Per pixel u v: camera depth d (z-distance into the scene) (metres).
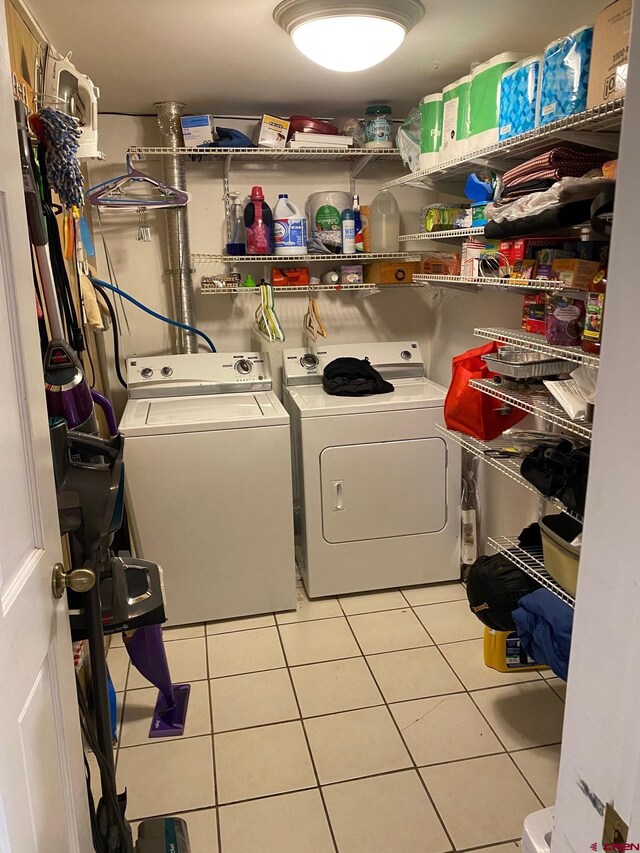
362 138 2.81
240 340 3.14
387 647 2.39
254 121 2.91
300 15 1.70
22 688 0.89
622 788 0.67
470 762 1.84
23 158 1.24
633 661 0.64
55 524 1.09
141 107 2.73
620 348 0.63
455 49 2.08
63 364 1.38
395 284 3.04
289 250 2.83
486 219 2.03
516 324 2.41
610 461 0.66
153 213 2.92
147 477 2.41
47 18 1.80
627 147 0.61
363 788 1.77
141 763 1.88
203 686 2.20
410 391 2.89
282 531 2.57
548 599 1.82
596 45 1.42
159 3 1.69
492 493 2.75
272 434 2.48
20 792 0.85
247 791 1.77
